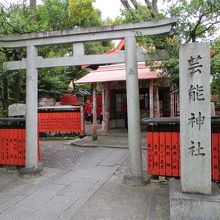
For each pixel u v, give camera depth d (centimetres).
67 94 2025
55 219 457
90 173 724
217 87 529
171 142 621
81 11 1420
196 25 530
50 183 642
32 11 1015
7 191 597
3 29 813
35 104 711
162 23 596
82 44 672
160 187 605
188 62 454
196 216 427
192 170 451
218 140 577
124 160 862
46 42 691
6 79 874
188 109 455
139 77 1184
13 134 764
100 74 1370
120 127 1647
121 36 638
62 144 1195
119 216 466
